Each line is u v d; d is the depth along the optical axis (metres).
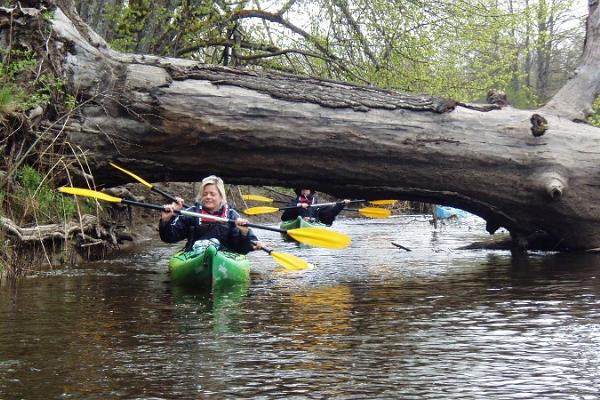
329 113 8.98
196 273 7.65
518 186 9.41
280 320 5.62
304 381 4.04
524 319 5.57
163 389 3.91
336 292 7.00
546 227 9.82
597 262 8.95
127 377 4.11
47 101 8.47
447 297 6.62
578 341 4.85
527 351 4.63
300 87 9.11
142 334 5.13
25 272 8.23
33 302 6.43
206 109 8.77
